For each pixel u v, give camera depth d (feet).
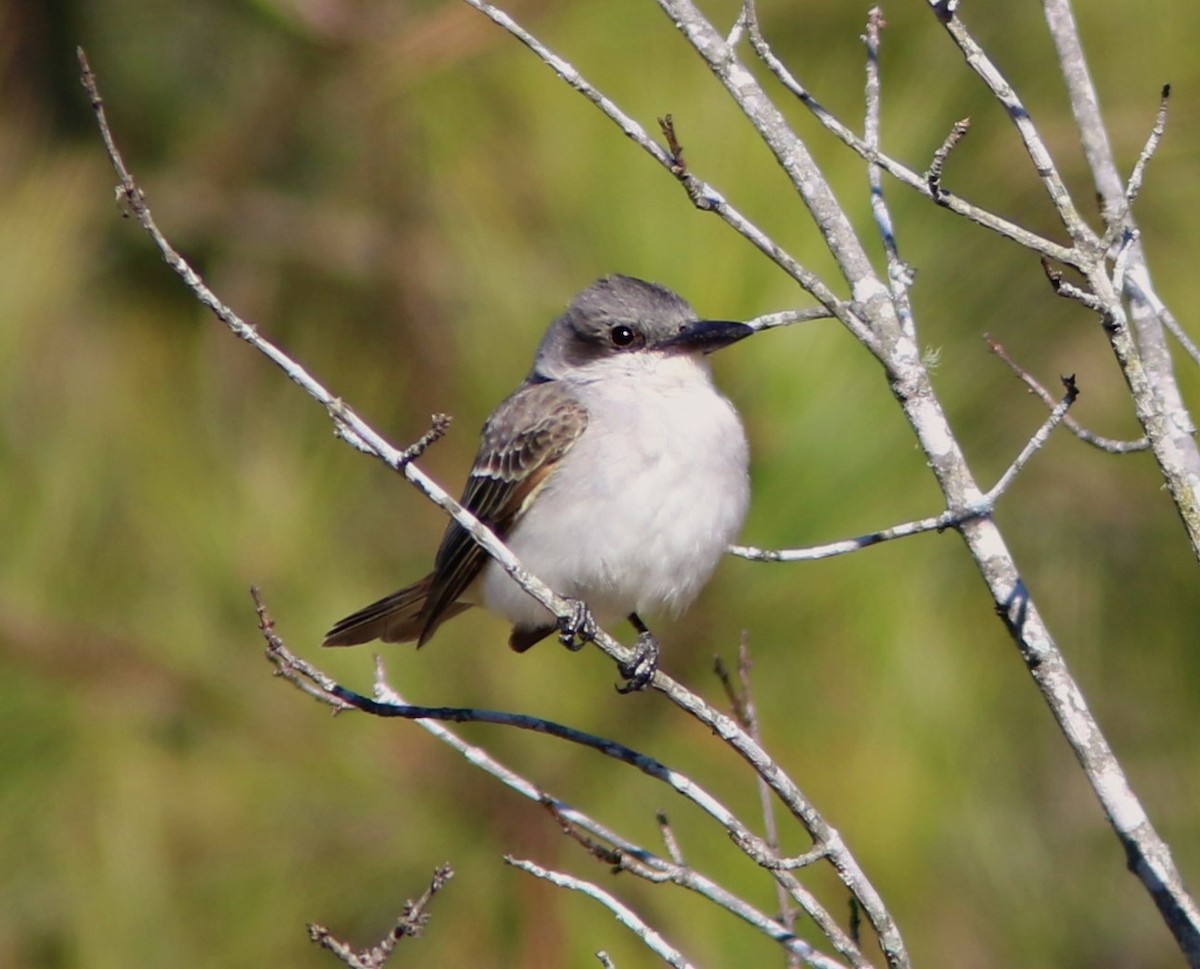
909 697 33.94
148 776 32.86
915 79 35.88
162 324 44.11
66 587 33.30
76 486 34.14
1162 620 44.91
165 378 39.63
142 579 33.91
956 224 35.55
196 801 33.09
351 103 43.50
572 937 32.99
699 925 32.73
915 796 33.58
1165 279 40.75
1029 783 42.42
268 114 46.85
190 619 33.53
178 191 46.73
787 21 36.50
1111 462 44.50
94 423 35.47
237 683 33.53
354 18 44.47
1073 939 43.73
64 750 32.73
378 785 33.73
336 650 34.42
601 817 33.40
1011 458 39.88
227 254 45.73
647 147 23.89
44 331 37.40
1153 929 47.06
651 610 34.06
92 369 38.42
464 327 37.63
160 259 46.01
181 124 48.70
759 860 23.67
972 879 37.60
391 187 43.42
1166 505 44.34
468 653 35.27
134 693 33.24
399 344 41.83
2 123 47.65
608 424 33.63
